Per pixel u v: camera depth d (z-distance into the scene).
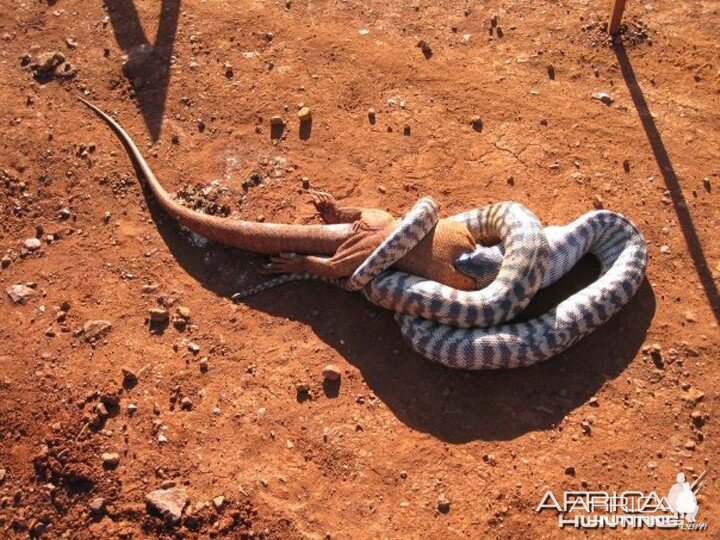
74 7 1.79
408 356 1.34
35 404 1.29
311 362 1.33
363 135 1.59
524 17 1.79
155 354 1.34
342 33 1.75
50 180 1.53
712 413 1.29
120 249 1.45
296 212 1.49
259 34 1.75
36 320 1.37
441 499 1.21
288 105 1.63
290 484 1.23
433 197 1.51
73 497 1.22
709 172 1.56
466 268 1.34
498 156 1.57
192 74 1.68
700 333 1.37
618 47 1.75
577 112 1.64
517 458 1.25
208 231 1.43
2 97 1.65
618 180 1.55
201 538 1.19
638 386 1.32
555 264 1.39
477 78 1.69
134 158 1.55
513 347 1.29
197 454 1.25
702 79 1.70
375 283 1.34
